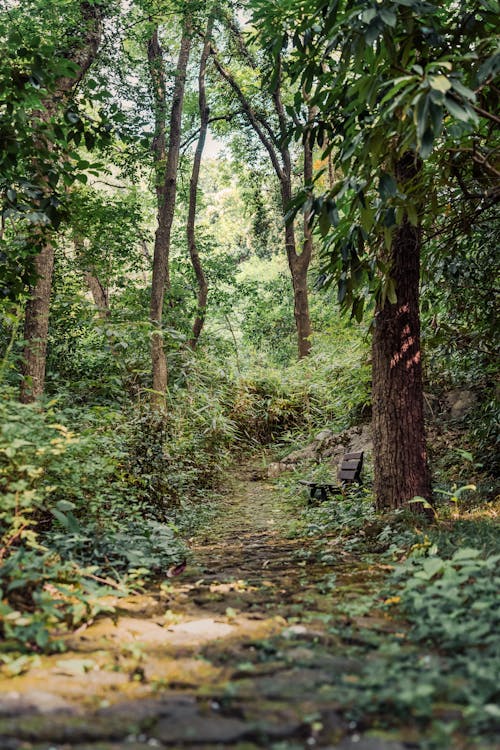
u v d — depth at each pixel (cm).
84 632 353
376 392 697
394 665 281
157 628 363
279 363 2720
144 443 857
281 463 1529
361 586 450
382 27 465
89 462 585
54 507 546
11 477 473
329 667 292
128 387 1312
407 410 681
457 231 835
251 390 1983
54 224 713
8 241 934
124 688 274
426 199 666
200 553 659
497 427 904
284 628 353
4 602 359
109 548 534
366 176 536
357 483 996
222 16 1661
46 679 280
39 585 394
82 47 1019
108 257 1479
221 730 230
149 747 218
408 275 686
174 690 272
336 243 603
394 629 347
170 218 1396
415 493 673
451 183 679
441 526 611
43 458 516
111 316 1484
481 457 916
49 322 1270
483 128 638
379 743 219
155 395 1252
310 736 227
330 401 1725
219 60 2089
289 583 473
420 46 521
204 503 1101
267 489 1320
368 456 1224
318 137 686
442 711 242
